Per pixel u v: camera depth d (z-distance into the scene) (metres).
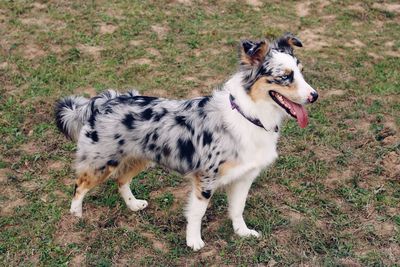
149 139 2.21
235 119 2.12
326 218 2.38
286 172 2.59
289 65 2.06
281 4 4.11
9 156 2.63
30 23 3.59
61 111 2.32
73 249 2.24
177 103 2.22
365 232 2.31
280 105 2.09
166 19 3.76
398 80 3.23
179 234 2.31
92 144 2.24
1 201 2.42
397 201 2.46
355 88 3.15
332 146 2.73
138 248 2.25
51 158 2.64
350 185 2.54
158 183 2.53
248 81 2.10
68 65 3.25
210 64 3.32
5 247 2.23
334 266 2.17
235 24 3.77
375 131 2.82
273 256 2.22
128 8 3.85
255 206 2.43
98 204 2.43
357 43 3.60
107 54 3.36
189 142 2.17
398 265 2.19
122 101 2.25
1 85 3.07
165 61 3.34
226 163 2.14
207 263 2.21
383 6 4.11
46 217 2.35
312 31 3.73
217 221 2.37
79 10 3.78
